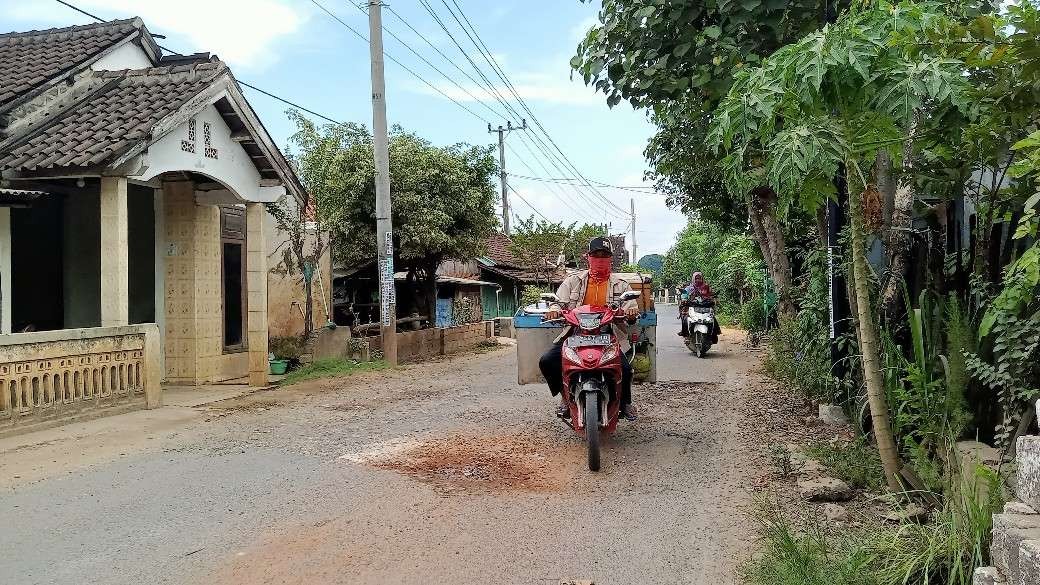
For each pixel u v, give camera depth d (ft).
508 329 80.23
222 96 34.63
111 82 35.63
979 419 17.12
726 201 48.03
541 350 25.68
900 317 21.24
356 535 15.90
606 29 24.31
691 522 16.74
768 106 14.05
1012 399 14.85
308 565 14.32
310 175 58.95
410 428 26.73
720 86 22.12
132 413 29.71
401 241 54.95
